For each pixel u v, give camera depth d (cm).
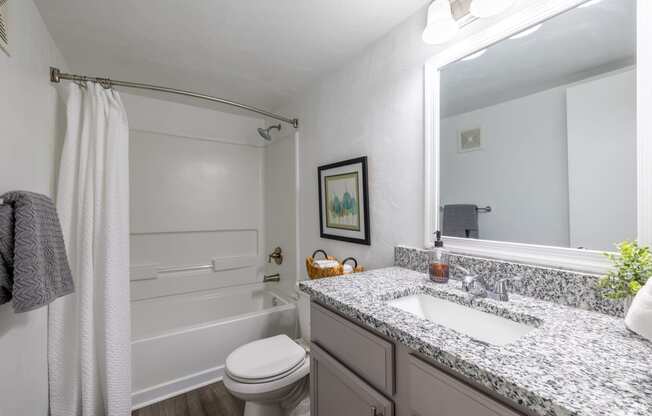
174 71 198
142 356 167
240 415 159
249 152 294
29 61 120
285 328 219
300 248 237
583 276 84
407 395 72
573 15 91
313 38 160
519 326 82
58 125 160
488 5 94
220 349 192
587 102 88
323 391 103
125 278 156
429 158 131
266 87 224
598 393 45
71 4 130
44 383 130
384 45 157
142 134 241
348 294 99
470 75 118
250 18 143
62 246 118
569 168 92
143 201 241
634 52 80
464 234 120
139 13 138
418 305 109
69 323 142
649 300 58
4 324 94
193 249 264
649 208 75
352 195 177
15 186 104
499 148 110
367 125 167
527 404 46
